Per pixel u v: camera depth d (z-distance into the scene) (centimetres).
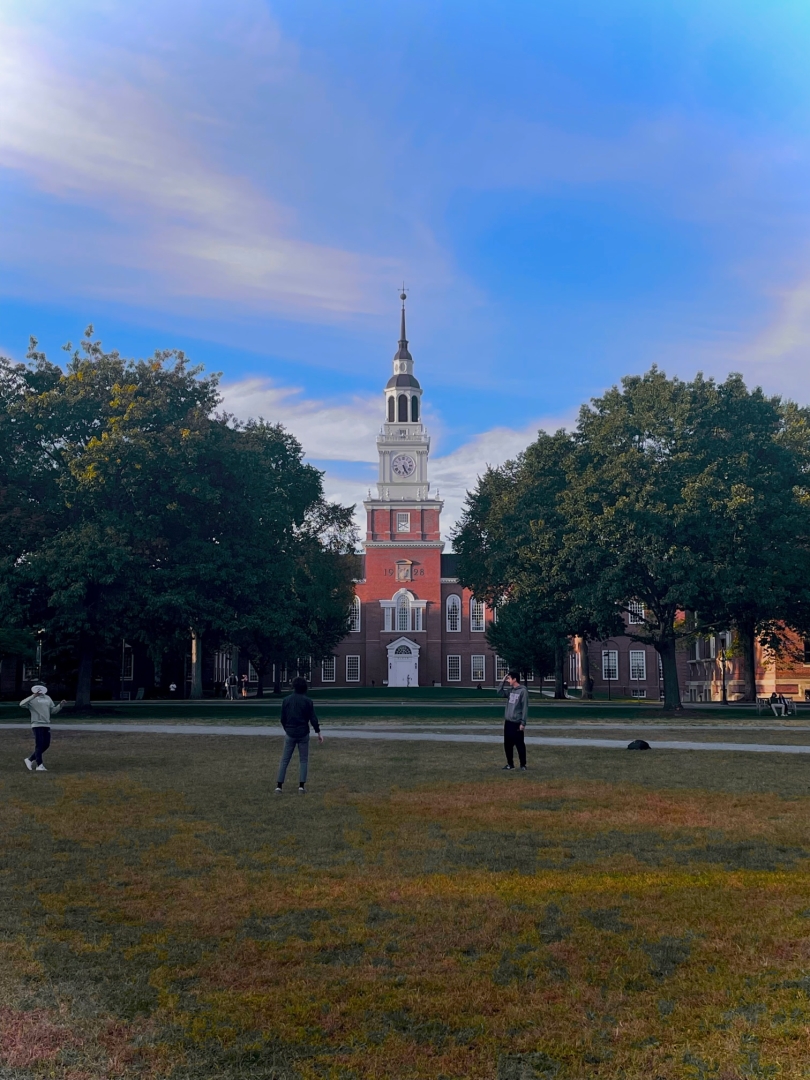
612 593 4150
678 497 4147
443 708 4750
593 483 4284
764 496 4069
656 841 1173
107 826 1279
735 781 1733
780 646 5600
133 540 4103
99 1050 585
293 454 6319
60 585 3769
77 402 4116
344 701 5631
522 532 4941
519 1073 556
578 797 1531
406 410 10794
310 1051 585
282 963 736
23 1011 645
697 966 723
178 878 995
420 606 10425
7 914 870
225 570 4225
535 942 780
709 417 4225
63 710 4369
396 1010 645
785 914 851
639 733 3020
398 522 10625
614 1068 560
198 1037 603
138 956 751
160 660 6919
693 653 8788
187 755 2258
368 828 1261
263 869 1033
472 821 1311
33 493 4191
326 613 6575
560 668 6581
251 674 10288
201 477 4097
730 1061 564
